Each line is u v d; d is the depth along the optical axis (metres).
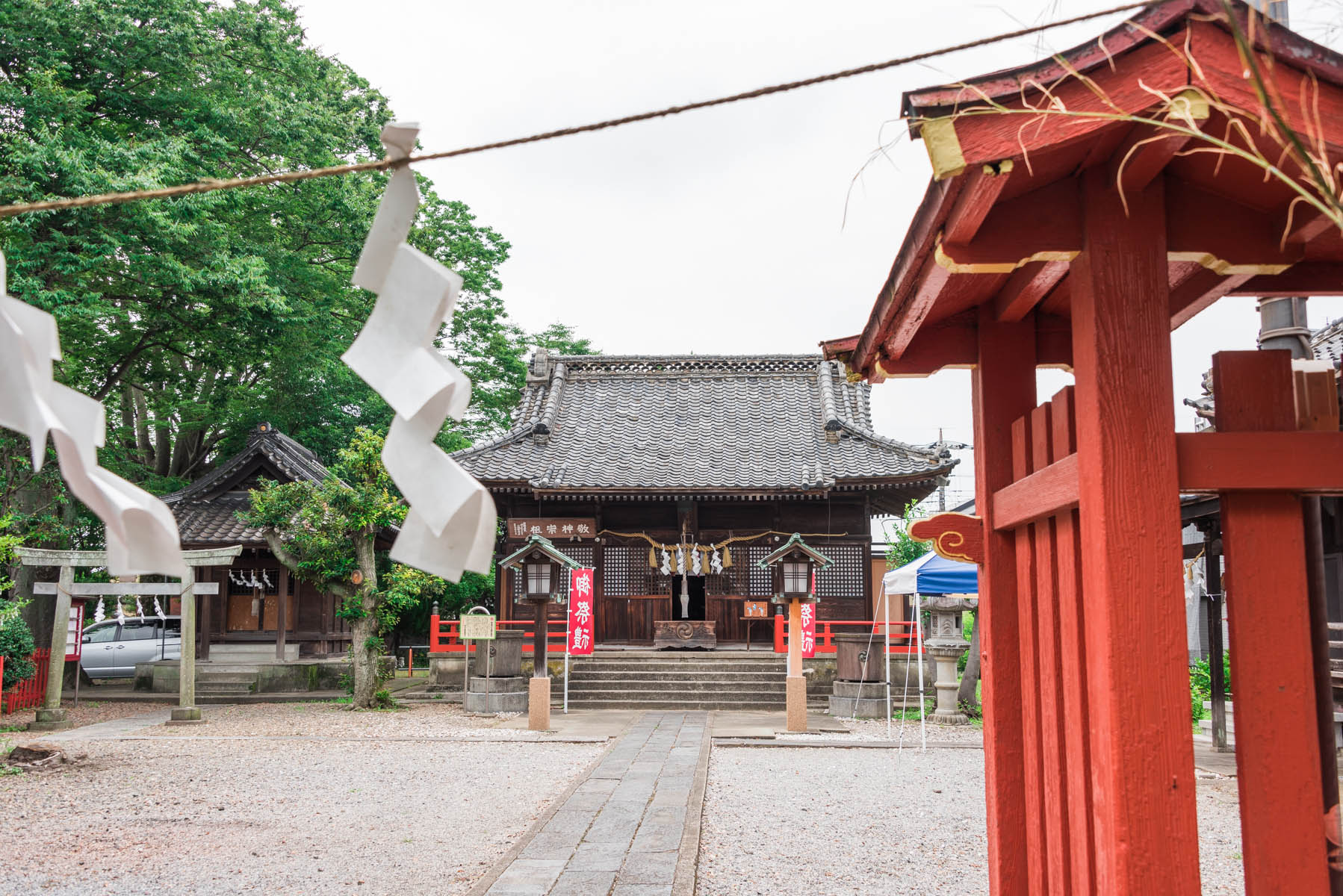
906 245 3.12
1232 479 2.55
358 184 20.81
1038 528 3.44
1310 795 2.52
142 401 25.27
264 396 24.53
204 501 21.44
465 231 27.31
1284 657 2.56
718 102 1.72
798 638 14.35
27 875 6.66
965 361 4.17
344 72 22.80
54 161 13.84
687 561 20.98
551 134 1.71
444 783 10.21
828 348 4.79
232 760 11.63
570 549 21.42
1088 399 2.64
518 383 30.77
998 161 2.21
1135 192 2.62
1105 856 2.57
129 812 8.73
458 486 1.60
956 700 15.23
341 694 19.58
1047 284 3.40
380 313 1.71
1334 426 2.82
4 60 16.05
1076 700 2.95
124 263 16.69
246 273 16.62
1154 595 2.49
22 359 1.40
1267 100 1.68
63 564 15.02
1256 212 2.71
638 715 16.70
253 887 6.38
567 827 7.80
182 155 15.99
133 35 16.30
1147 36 2.12
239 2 18.94
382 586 18.36
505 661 17.53
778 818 8.27
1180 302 3.56
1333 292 3.29
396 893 6.22
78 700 18.09
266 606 20.97
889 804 8.88
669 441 23.03
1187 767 2.45
